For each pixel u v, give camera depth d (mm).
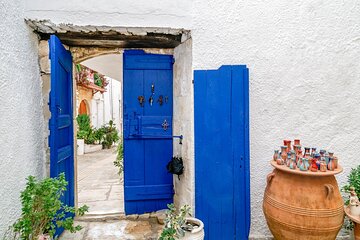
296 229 2203
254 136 2768
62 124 2664
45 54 2793
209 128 2629
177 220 2217
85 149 10641
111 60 4230
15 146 2148
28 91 2451
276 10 2713
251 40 2707
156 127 3281
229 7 2674
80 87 11547
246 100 2643
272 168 2773
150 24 2582
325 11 2744
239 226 2664
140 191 3291
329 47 2760
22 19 2344
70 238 2713
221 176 2645
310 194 2189
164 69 3293
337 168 2252
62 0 2455
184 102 2939
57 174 2484
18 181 2188
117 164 5336
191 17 2641
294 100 2764
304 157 2242
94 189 4605
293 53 2744
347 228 2693
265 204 2443
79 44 3139
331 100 2783
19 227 1876
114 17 2535
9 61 2070
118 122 17531
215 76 2613
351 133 2807
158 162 3332
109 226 3012
